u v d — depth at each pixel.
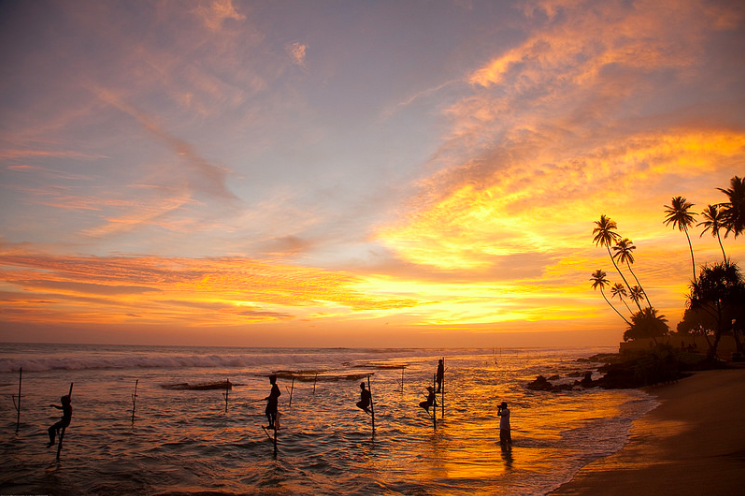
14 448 13.80
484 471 11.89
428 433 18.31
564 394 33.62
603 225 70.12
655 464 11.09
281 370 57.44
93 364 47.38
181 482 10.92
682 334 89.38
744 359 47.88
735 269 46.16
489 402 28.97
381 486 10.62
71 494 9.75
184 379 40.25
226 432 17.70
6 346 116.06
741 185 47.12
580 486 9.77
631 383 37.09
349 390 36.47
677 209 58.50
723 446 12.20
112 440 15.43
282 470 12.27
